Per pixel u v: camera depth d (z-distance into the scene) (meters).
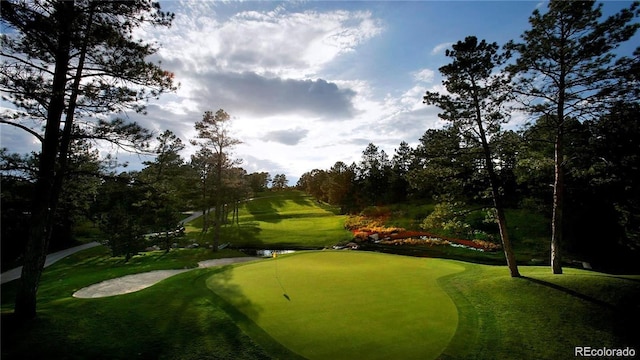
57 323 10.75
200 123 33.72
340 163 72.06
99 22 11.89
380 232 43.69
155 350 9.69
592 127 16.23
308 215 65.31
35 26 10.12
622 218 31.70
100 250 35.28
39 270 11.30
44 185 11.27
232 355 9.21
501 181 17.91
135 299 13.49
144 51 12.88
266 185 138.12
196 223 59.28
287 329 10.26
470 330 10.20
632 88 14.32
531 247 33.84
